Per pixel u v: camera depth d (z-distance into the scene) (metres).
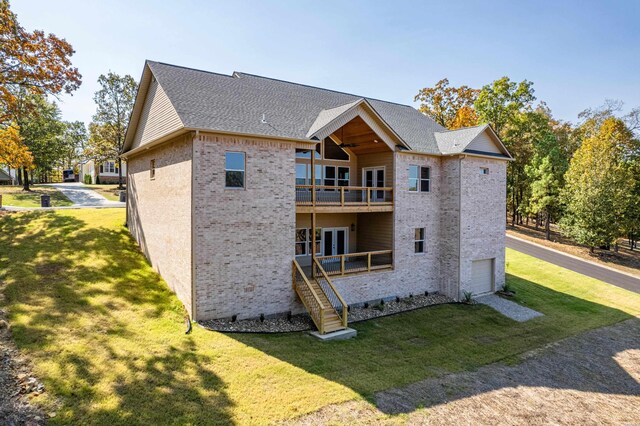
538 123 45.16
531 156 45.00
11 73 21.88
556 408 10.40
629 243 48.88
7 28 20.41
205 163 13.38
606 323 19.03
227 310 13.91
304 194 17.92
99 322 11.66
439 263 20.86
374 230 20.48
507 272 27.12
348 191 20.30
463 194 20.16
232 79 18.81
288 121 16.22
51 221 21.31
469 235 20.52
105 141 40.00
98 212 24.78
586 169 35.84
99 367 9.26
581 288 25.19
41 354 9.39
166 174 15.84
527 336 16.17
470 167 20.52
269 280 14.87
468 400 10.08
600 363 14.09
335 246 20.91
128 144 21.33
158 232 16.78
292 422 8.06
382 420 8.52
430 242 20.52
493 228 21.86
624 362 14.40
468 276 20.58
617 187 35.41
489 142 21.55
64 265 15.61
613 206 34.66
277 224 15.03
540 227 49.16
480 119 44.97
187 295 13.57
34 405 7.54
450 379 11.30
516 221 51.97
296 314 15.60
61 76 23.08
